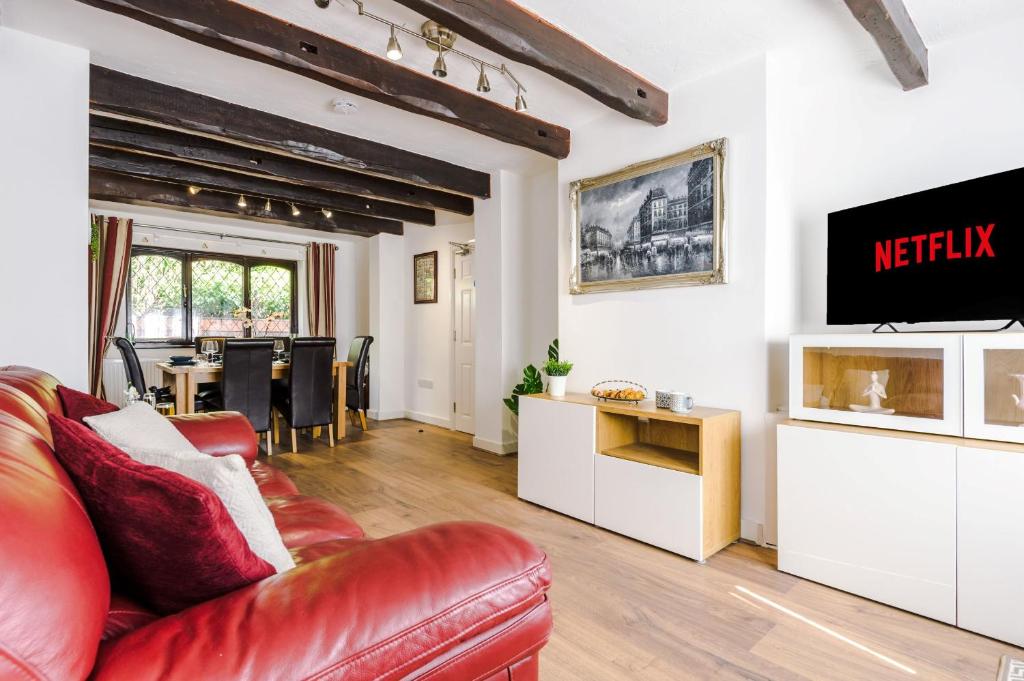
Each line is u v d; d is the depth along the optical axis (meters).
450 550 0.92
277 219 5.36
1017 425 1.74
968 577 1.76
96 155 3.75
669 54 2.56
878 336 2.03
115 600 0.85
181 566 0.78
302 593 0.76
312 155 3.44
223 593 0.83
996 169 2.18
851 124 2.55
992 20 2.16
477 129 3.10
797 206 2.72
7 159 2.33
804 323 2.71
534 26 2.26
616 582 2.14
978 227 1.89
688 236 2.81
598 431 2.75
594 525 2.77
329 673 0.68
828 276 2.39
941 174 2.31
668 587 2.10
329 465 3.98
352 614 0.74
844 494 2.05
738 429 2.58
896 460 1.92
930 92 2.34
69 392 1.70
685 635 1.77
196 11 2.07
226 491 0.90
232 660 0.64
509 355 4.48
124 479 0.75
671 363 2.92
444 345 5.71
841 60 2.56
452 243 5.56
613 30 2.37
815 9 2.21
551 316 4.39
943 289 1.98
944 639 1.73
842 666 1.60
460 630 0.82
